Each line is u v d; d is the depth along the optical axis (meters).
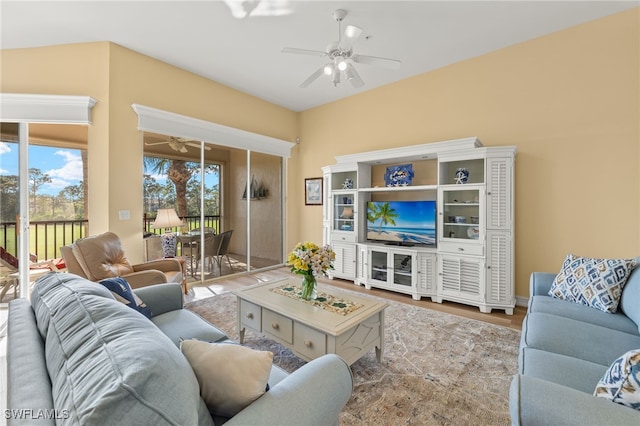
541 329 1.67
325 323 1.81
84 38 3.20
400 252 3.74
